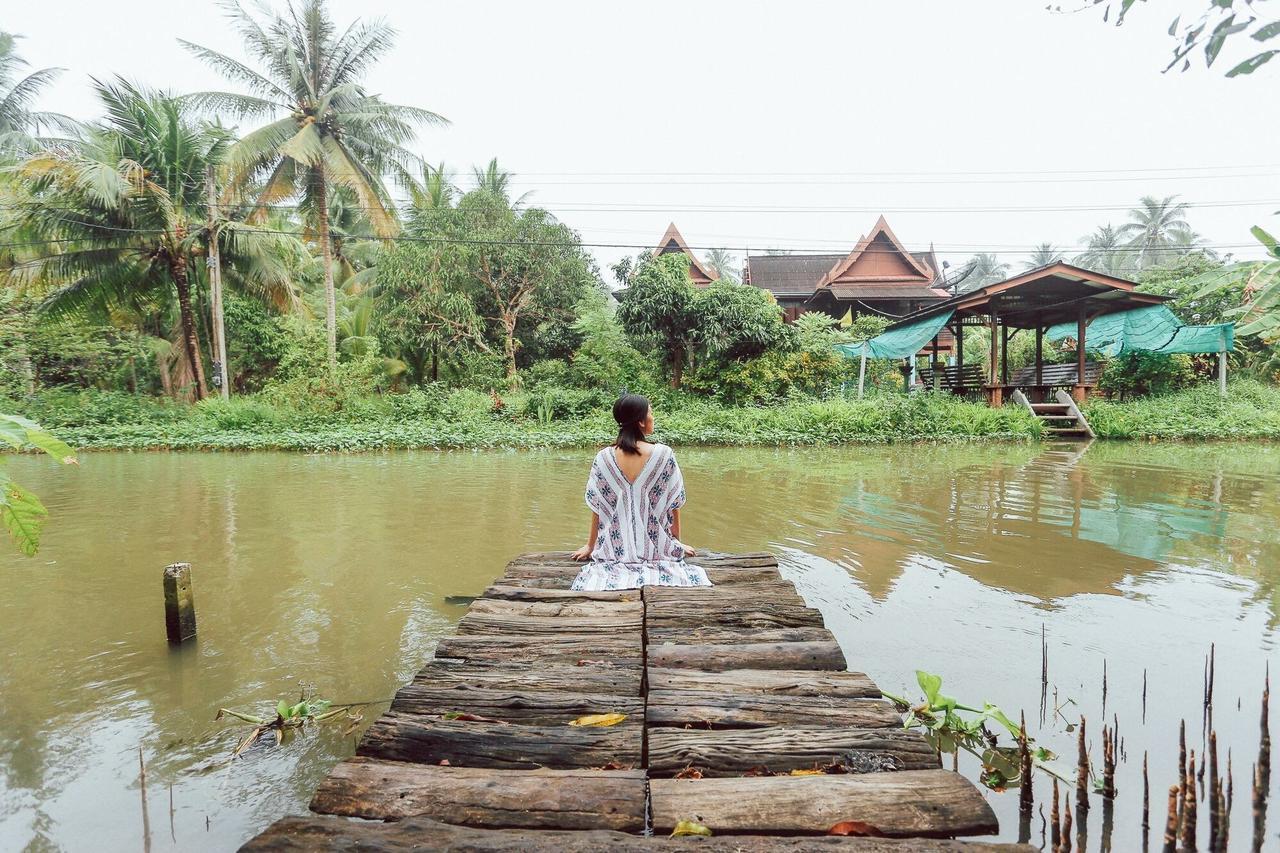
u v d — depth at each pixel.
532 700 2.46
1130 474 10.03
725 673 2.65
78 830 2.31
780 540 6.16
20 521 2.38
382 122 19.33
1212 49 1.38
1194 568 5.21
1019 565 5.32
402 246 21.06
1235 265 1.92
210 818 2.38
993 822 1.83
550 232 22.25
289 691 3.33
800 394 18.39
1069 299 17.05
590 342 21.27
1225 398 16.86
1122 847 2.14
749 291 19.03
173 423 17.19
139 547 6.04
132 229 17.98
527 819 1.84
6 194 17.67
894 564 5.38
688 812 1.84
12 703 3.21
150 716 3.09
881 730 2.25
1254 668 3.43
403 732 2.22
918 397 16.22
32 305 19.22
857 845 1.68
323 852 1.66
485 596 3.52
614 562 3.72
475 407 18.61
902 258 29.16
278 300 20.97
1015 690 3.24
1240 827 2.18
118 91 17.70
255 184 19.56
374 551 5.87
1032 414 16.03
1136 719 2.95
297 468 11.56
